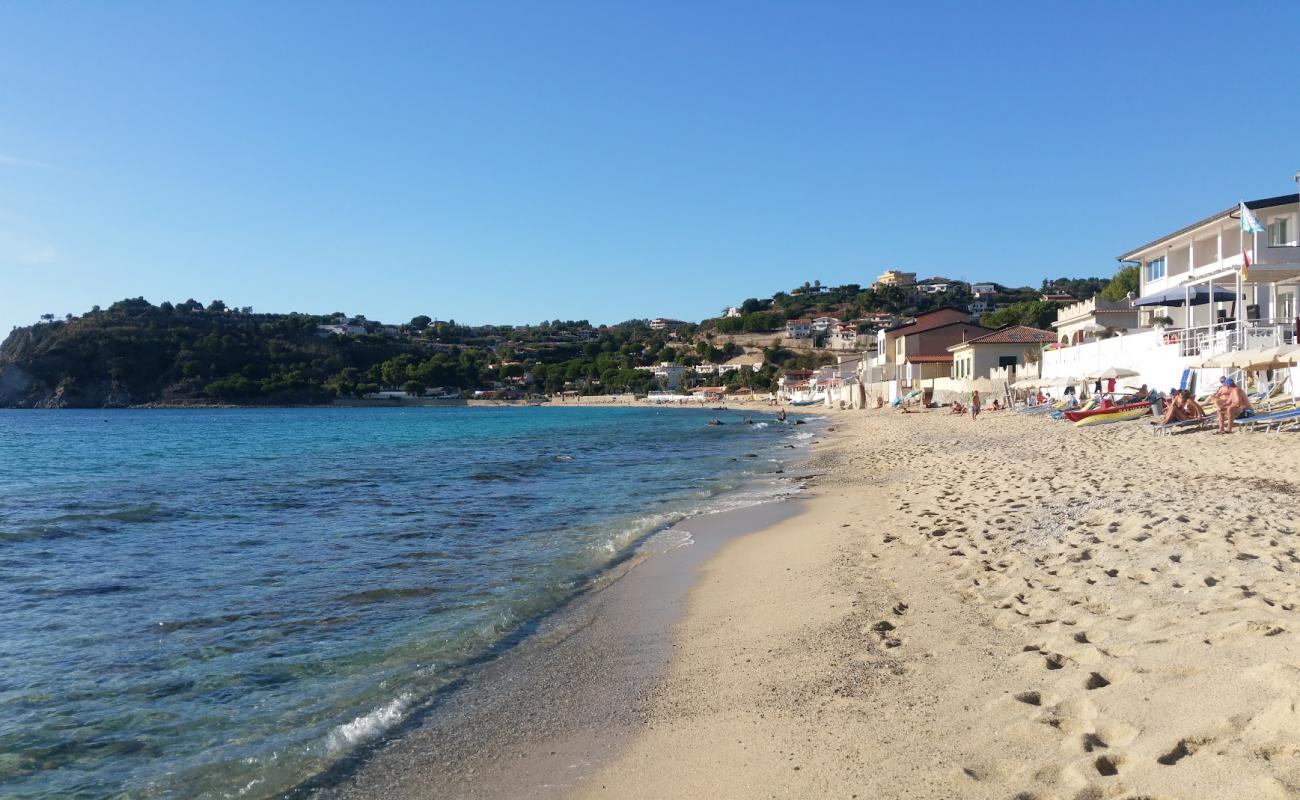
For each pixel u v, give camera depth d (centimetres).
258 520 1717
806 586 934
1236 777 362
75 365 14925
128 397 15038
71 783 544
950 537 1084
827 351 16850
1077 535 966
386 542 1398
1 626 916
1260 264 2880
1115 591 709
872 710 537
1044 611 690
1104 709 462
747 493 1936
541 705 639
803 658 669
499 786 506
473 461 3225
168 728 628
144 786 536
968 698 526
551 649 784
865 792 426
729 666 686
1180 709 440
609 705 627
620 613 904
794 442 3919
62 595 1066
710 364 18675
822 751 488
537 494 2067
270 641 838
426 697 671
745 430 5584
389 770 541
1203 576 718
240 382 15775
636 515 1650
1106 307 4981
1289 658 475
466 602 967
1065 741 435
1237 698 434
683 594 977
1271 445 1791
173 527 1645
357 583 1084
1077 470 1644
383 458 3522
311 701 672
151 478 2800
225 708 664
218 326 17088
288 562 1249
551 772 519
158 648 824
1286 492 1187
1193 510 1030
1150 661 519
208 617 936
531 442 4581
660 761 515
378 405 17225
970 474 1812
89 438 5838
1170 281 4075
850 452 2945
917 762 449
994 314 11412
